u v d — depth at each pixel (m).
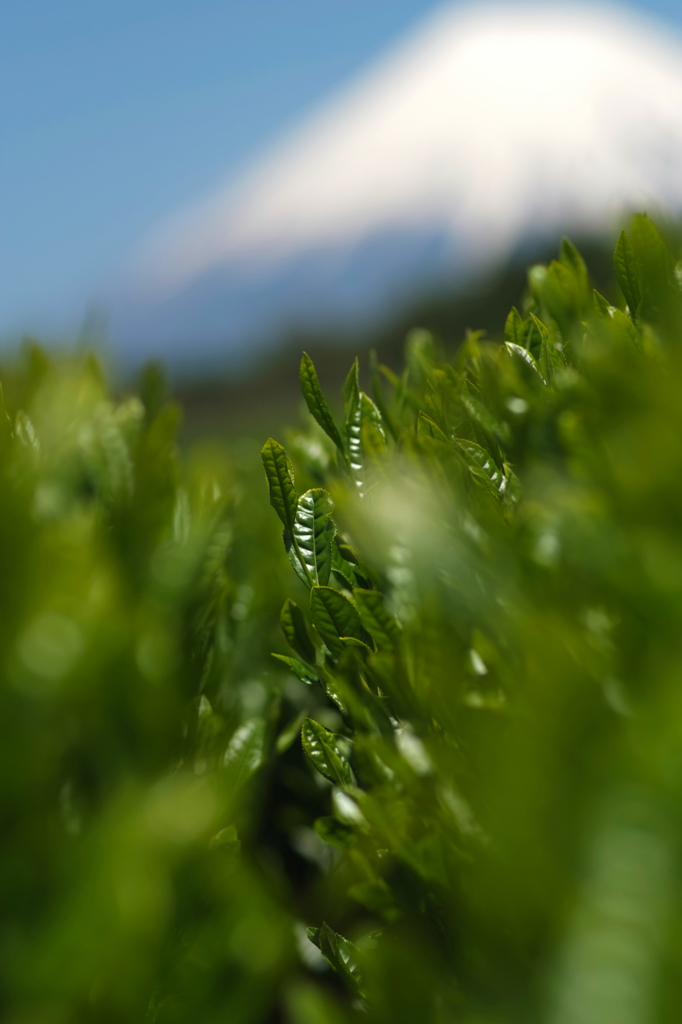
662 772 0.46
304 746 0.68
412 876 0.66
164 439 0.72
